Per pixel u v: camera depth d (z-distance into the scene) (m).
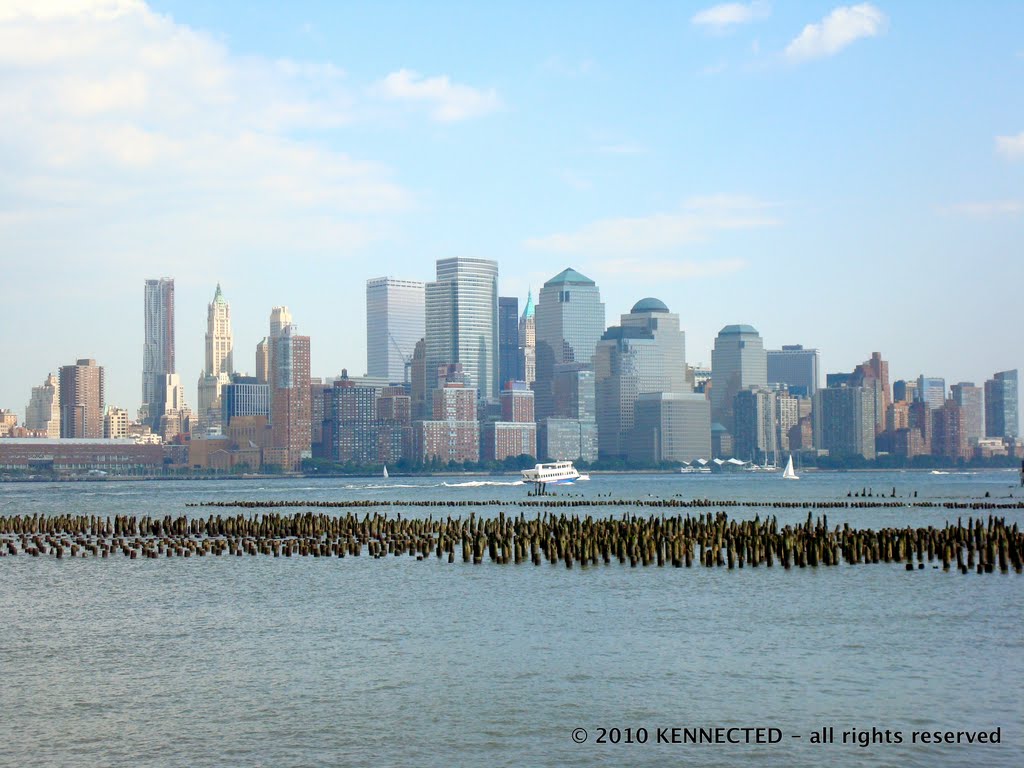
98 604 104.62
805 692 69.81
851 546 123.00
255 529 170.75
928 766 56.97
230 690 71.12
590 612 96.62
